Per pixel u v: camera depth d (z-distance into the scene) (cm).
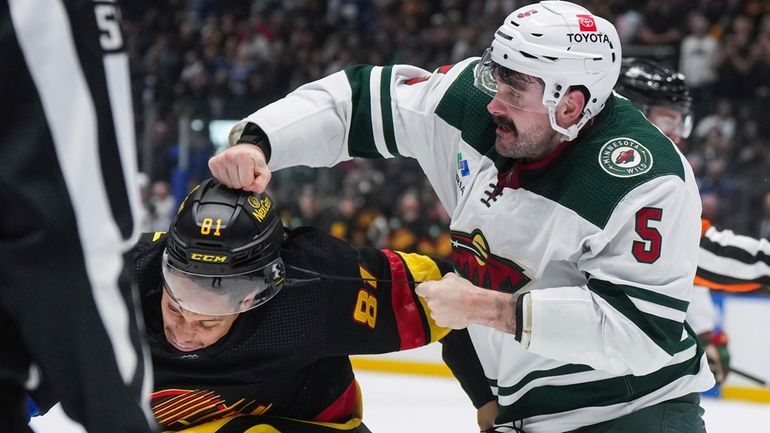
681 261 210
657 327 208
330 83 251
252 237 201
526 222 221
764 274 314
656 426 231
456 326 212
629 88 324
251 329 215
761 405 571
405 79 255
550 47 210
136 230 142
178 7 1176
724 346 432
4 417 142
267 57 1091
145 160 756
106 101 138
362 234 740
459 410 521
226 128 752
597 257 214
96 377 137
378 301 231
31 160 133
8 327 141
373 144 253
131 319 140
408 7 1104
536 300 209
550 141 218
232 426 227
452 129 240
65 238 134
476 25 1023
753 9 945
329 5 1140
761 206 671
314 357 224
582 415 235
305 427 234
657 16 952
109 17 139
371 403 540
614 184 211
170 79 1060
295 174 755
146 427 140
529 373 237
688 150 711
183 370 218
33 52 133
